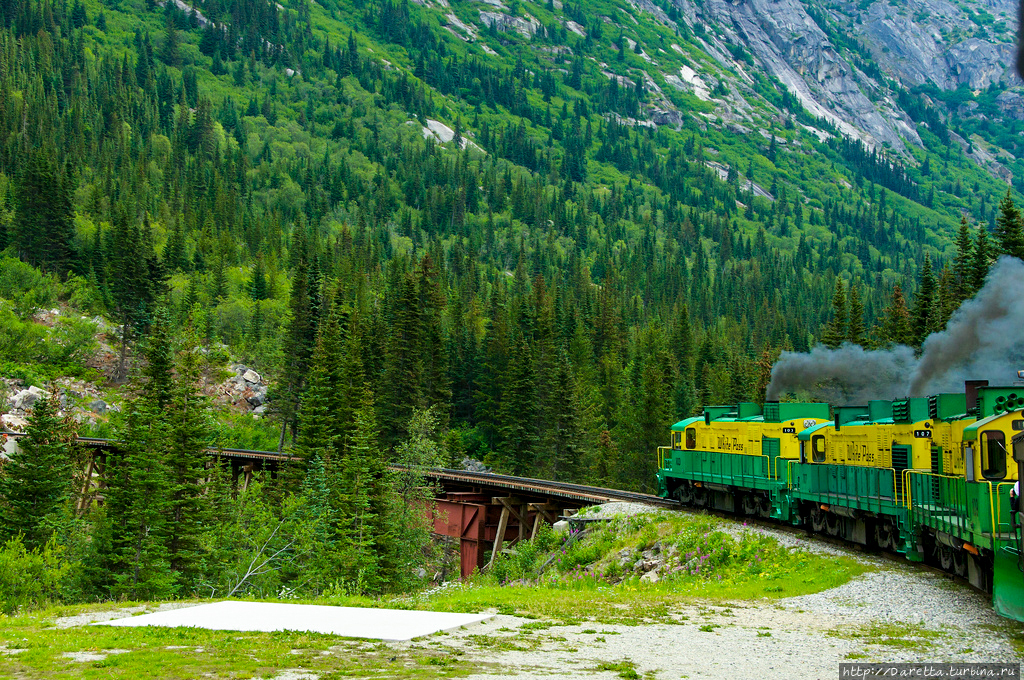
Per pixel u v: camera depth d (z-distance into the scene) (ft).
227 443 324.39
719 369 383.65
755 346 517.96
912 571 87.76
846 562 96.37
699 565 110.52
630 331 560.20
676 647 60.29
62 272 449.06
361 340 315.99
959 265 237.04
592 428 330.95
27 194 447.01
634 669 52.65
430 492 200.85
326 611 76.54
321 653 56.29
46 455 187.73
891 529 96.17
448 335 386.32
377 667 52.06
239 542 177.58
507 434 304.50
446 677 49.03
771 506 124.77
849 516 103.14
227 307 446.19
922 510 82.74
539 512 182.60
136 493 167.53
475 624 68.54
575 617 73.05
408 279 319.27
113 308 419.54
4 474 192.13
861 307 260.01
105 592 164.14
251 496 206.18
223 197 649.20
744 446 135.13
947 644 59.98
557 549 148.87
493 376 340.39
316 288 333.62
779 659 56.24
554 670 51.67
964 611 69.56
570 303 507.71
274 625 67.82
